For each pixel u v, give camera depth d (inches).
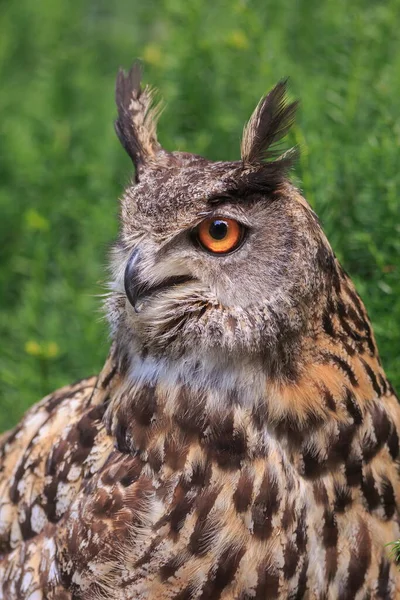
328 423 321.1
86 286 498.6
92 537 322.3
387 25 493.0
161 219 323.9
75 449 343.6
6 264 563.8
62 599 329.7
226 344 319.0
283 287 314.0
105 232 495.8
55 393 392.8
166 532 317.7
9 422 475.2
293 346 318.3
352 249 412.5
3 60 650.8
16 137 593.3
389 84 462.9
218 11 562.3
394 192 402.9
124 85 359.6
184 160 338.3
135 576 318.7
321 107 471.8
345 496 322.0
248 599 316.5
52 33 669.3
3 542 357.7
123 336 336.5
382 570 323.6
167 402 326.0
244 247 318.0
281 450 321.4
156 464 323.9
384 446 327.9
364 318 333.7
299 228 314.2
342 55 491.2
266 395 320.8
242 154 326.3
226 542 315.6
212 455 321.1
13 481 360.5
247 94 498.0
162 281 324.5
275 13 558.3
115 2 685.3
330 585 320.2
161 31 600.7
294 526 316.8
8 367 491.5
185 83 509.4
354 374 326.0
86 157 557.9
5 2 685.3
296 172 427.5
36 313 492.7
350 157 432.1
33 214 516.4
